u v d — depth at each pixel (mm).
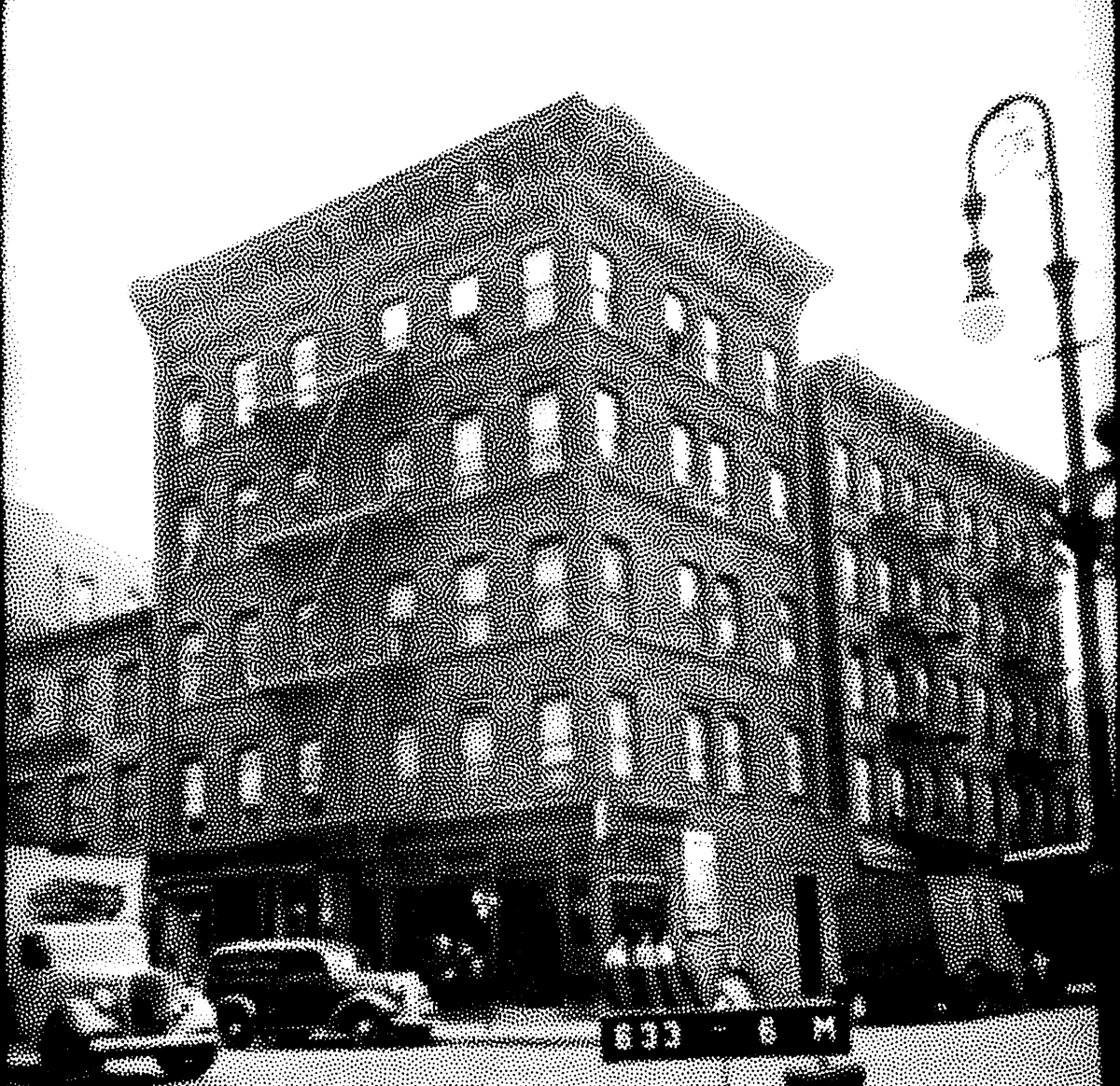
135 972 18547
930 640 36438
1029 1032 15445
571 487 32250
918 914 23250
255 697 34000
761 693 32625
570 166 33906
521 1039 21656
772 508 34844
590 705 31109
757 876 29266
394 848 31219
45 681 34031
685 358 34281
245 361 36438
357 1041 20453
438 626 32688
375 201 35469
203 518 35875
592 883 29734
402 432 34281
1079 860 11727
